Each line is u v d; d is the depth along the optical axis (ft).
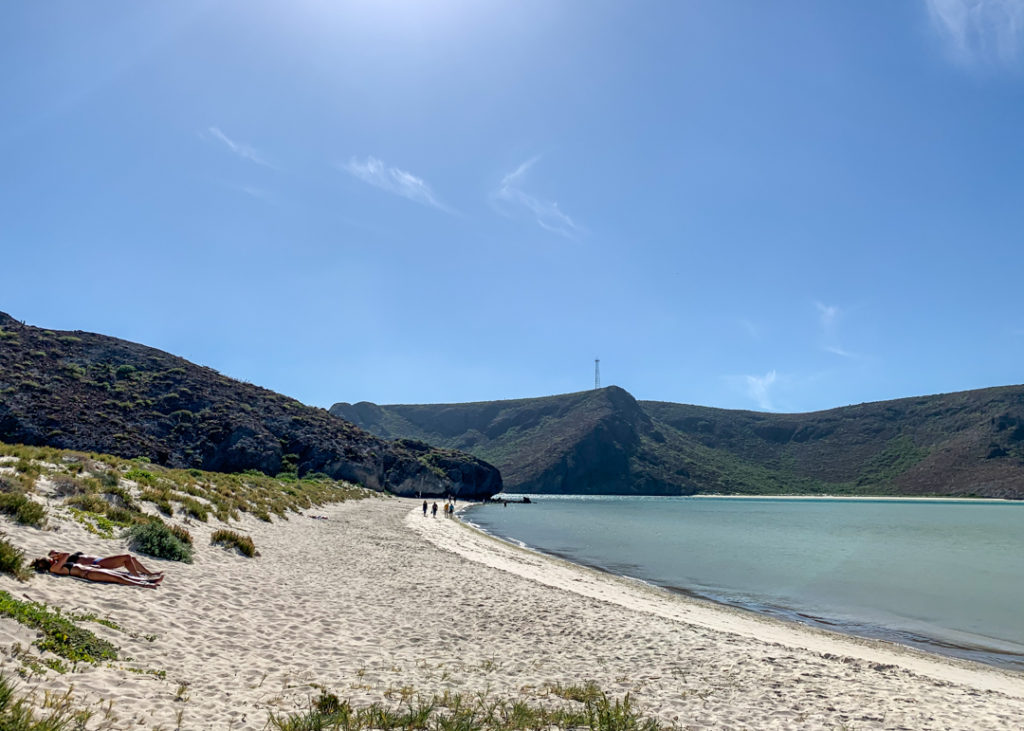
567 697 28.71
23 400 190.90
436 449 410.52
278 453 238.27
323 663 30.55
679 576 91.30
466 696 27.27
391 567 65.46
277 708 23.03
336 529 97.66
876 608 70.54
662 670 35.47
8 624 23.49
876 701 31.55
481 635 41.01
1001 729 28.22
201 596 38.50
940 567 107.04
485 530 167.94
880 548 138.82
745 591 79.61
